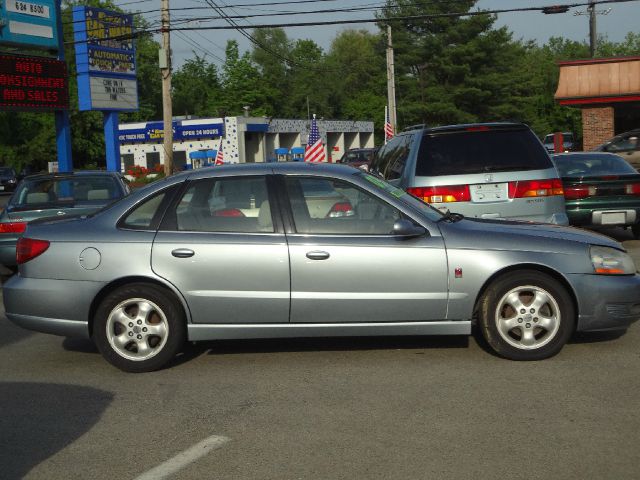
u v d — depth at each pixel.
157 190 6.47
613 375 5.84
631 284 6.25
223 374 6.23
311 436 4.80
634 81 29.66
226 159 55.22
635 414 5.00
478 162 9.12
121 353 6.30
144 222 6.39
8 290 6.50
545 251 6.18
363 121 73.81
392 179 10.07
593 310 6.21
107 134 33.91
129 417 5.28
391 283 6.19
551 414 5.05
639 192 12.77
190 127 56.12
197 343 7.24
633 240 14.04
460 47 58.19
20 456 4.64
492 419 4.99
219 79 95.50
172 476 4.27
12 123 60.47
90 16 31.91
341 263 6.19
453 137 9.27
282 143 63.53
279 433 4.87
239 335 6.31
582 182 12.73
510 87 60.28
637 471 4.16
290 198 6.36
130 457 4.57
